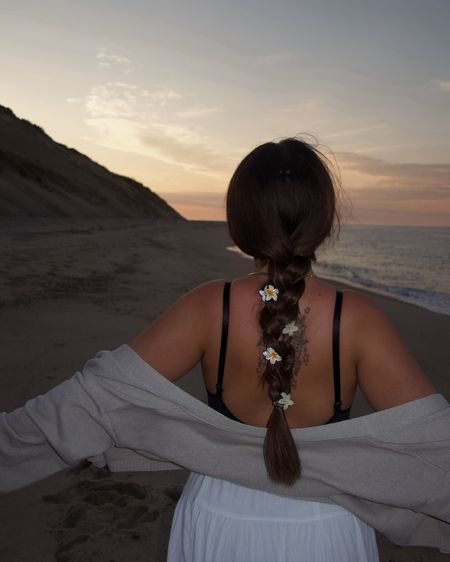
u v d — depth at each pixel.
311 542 1.11
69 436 1.11
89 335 6.18
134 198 78.56
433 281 20.20
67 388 1.12
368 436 1.04
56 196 43.41
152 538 2.52
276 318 1.04
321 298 1.08
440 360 6.54
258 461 1.10
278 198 1.08
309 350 1.06
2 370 4.67
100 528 2.58
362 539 1.17
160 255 20.67
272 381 1.04
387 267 26.58
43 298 8.18
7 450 1.17
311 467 1.07
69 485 2.96
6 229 22.27
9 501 2.78
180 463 1.12
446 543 1.21
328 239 1.13
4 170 38.91
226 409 1.14
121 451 1.34
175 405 1.10
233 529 1.12
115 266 14.27
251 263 22.28
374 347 1.05
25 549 2.40
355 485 1.06
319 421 1.09
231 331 1.11
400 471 1.04
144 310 8.00
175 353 1.12
